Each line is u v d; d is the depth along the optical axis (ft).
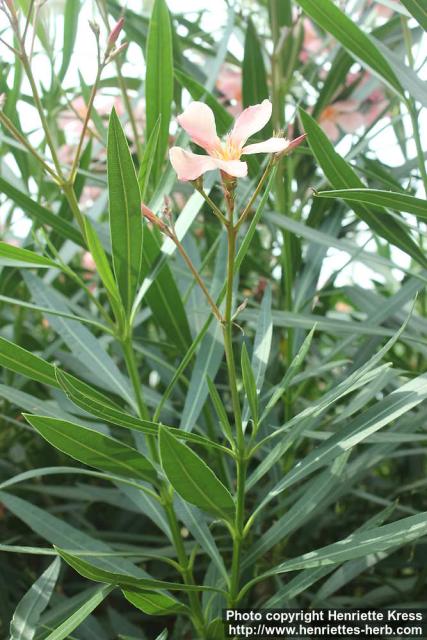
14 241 2.60
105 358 1.73
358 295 2.11
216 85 2.37
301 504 1.61
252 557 1.59
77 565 1.33
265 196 1.40
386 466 2.44
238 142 1.30
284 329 2.27
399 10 1.68
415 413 1.86
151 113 1.74
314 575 1.56
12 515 2.27
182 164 1.24
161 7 1.68
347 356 2.39
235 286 1.79
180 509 1.64
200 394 1.69
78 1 1.88
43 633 1.65
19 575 2.11
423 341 1.77
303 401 2.12
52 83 2.19
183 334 1.77
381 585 2.07
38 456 2.36
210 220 2.27
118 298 1.53
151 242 1.64
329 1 1.57
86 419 1.86
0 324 2.45
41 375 1.47
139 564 2.15
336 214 2.08
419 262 1.74
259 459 1.97
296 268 2.12
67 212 2.00
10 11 1.41
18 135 1.45
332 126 2.26
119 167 1.41
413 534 1.38
